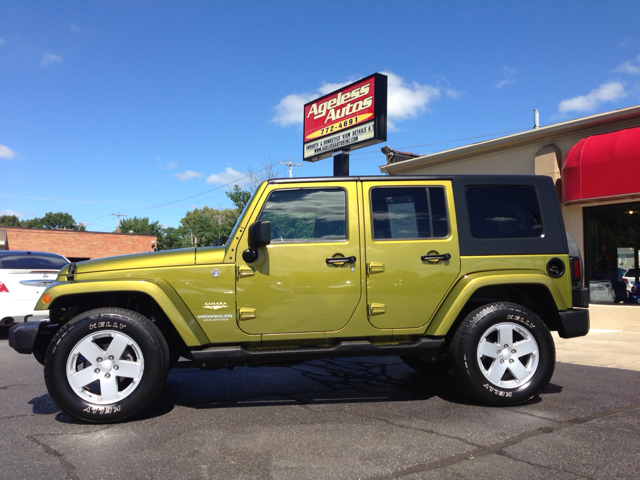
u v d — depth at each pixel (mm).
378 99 12148
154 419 3865
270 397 4539
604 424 3627
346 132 13164
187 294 3943
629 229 9367
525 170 11055
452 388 4855
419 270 4172
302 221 4176
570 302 4328
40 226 93875
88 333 3729
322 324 4078
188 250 4086
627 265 9391
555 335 8531
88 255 39469
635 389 4719
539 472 2801
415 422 3719
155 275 3932
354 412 4016
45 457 3080
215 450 3178
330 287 4074
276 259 4039
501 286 4402
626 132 8867
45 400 4488
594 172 9031
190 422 3783
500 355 4102
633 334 8695
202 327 3969
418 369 5520
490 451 3115
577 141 10062
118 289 3801
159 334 3852
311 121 14578
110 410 3697
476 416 3859
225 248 4082
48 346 3961
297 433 3498
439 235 4258
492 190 4395
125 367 3768
